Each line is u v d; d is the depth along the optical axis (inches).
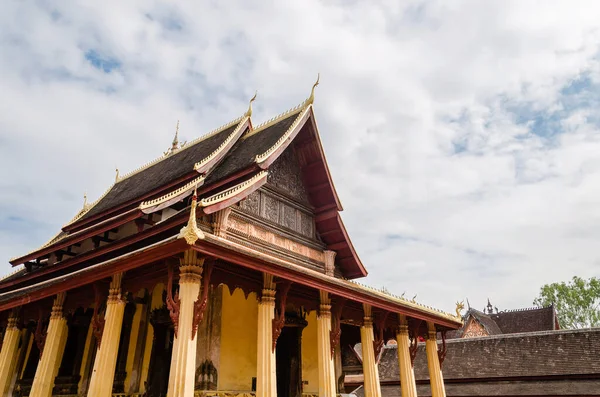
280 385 641.0
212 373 517.7
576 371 1088.8
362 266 739.4
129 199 714.2
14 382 681.6
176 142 927.7
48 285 492.1
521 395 1093.8
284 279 465.7
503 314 2250.2
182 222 441.1
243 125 764.0
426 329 796.0
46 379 476.1
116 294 441.4
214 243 357.7
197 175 631.8
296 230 665.6
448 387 1227.9
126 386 585.0
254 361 579.8
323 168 708.7
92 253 541.6
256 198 604.1
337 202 713.6
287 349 661.3
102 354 413.1
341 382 780.6
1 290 708.7
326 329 527.2
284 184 673.0
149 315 609.6
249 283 454.3
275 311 469.4
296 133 650.2
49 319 554.3
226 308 569.6
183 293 361.4
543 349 1220.5
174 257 383.2
